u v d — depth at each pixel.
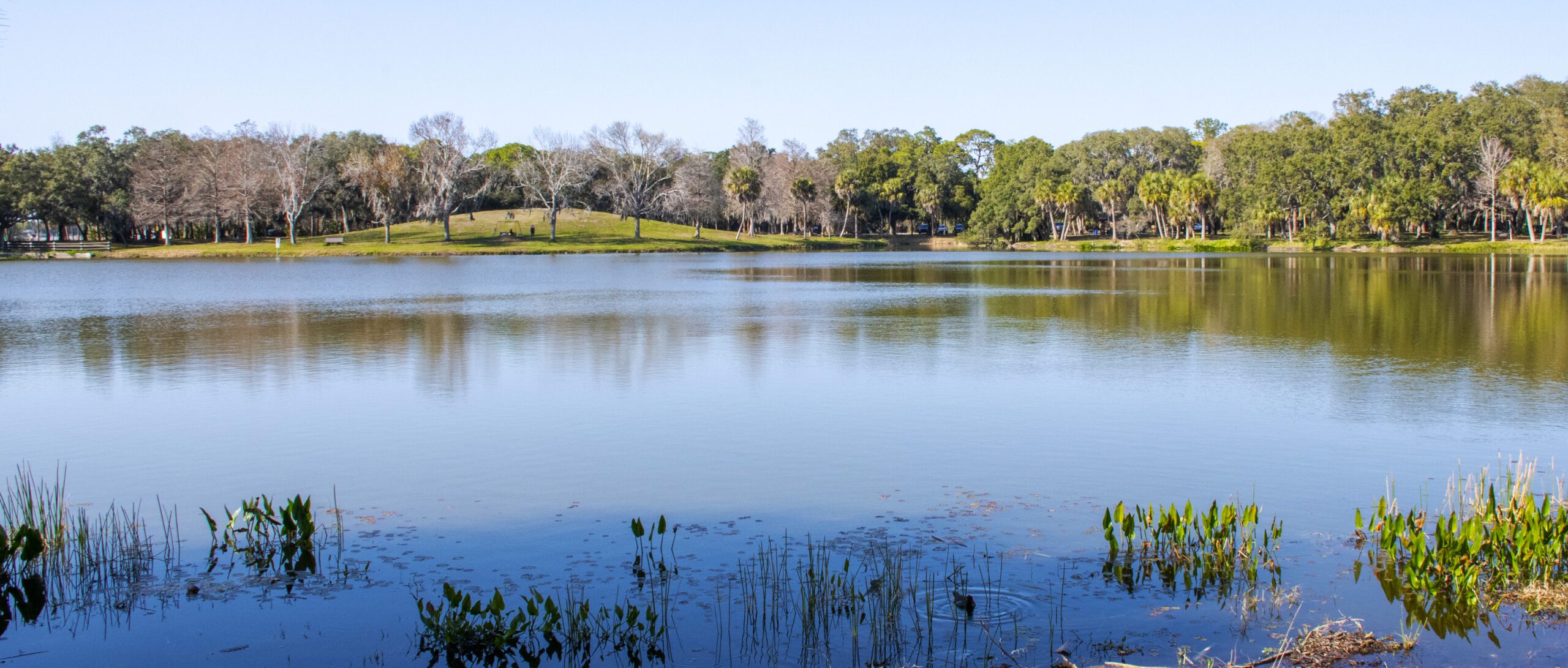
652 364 20.81
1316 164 101.38
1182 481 11.34
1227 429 14.12
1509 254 85.31
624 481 11.45
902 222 145.00
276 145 97.25
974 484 11.23
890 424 14.59
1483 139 99.44
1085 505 10.34
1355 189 102.25
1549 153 97.00
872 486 11.16
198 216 97.62
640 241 108.50
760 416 15.26
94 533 9.62
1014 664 6.64
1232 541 8.45
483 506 10.47
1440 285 44.44
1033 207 122.62
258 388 17.97
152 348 23.52
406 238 103.75
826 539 9.27
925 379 18.84
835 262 78.94
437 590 8.07
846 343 24.30
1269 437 13.62
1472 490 10.76
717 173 138.75
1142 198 114.88
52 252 88.56
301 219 123.06
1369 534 9.21
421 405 16.27
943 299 38.66
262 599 7.88
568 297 40.12
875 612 7.44
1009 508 10.24
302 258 85.88
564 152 107.44
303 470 12.08
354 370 20.05
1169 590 7.89
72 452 13.07
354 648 7.02
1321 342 24.25
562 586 8.12
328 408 16.08
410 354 22.44
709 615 7.46
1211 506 9.30
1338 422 14.56
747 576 8.30
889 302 36.88
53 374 19.70
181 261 81.88
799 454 12.77
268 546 9.16
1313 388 17.58
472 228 111.94
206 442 13.60
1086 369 20.00
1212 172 119.62
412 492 11.06
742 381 18.61
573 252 98.94
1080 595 7.79
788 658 6.75
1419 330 26.55
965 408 15.90
